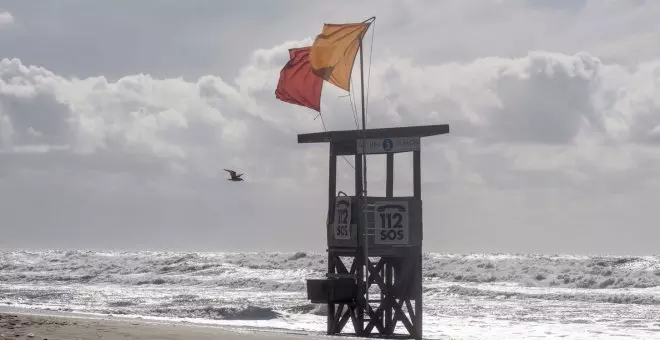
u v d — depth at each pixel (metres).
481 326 28.00
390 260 22.16
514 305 38.44
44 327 16.30
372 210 21.58
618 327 27.92
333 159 22.52
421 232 21.64
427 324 28.70
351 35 21.58
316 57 21.67
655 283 49.81
